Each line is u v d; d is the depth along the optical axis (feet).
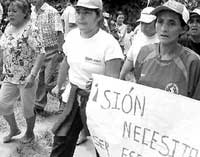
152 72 9.18
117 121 9.53
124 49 31.32
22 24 13.94
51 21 18.34
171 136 8.73
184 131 8.57
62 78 12.80
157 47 9.26
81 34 11.06
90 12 10.52
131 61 12.60
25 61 14.19
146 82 9.25
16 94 14.90
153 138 8.97
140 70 9.54
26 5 13.78
